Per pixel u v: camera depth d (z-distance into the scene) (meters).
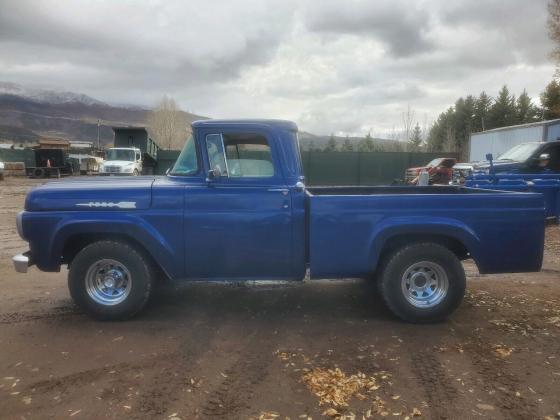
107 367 3.95
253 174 5.01
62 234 4.85
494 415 3.21
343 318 5.12
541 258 4.96
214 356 4.16
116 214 4.86
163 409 3.29
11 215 14.36
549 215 10.04
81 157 40.00
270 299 5.79
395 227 4.81
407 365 3.97
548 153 14.24
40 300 5.74
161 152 32.72
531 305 5.51
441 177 21.36
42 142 47.12
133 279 4.91
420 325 4.90
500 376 3.77
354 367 3.94
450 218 4.85
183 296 5.89
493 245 4.89
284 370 3.89
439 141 73.06
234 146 5.02
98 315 4.95
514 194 4.91
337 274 4.91
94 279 4.96
